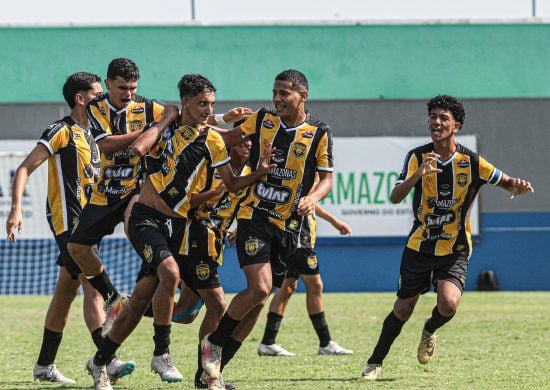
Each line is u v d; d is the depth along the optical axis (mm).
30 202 64062
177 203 22781
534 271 67875
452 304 25016
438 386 24312
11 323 43344
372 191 66125
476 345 34375
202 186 23094
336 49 73562
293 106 23422
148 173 23047
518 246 67938
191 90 22422
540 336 37406
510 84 74312
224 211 24500
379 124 67375
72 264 25078
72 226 25328
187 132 22734
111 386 23703
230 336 23438
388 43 73812
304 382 25266
